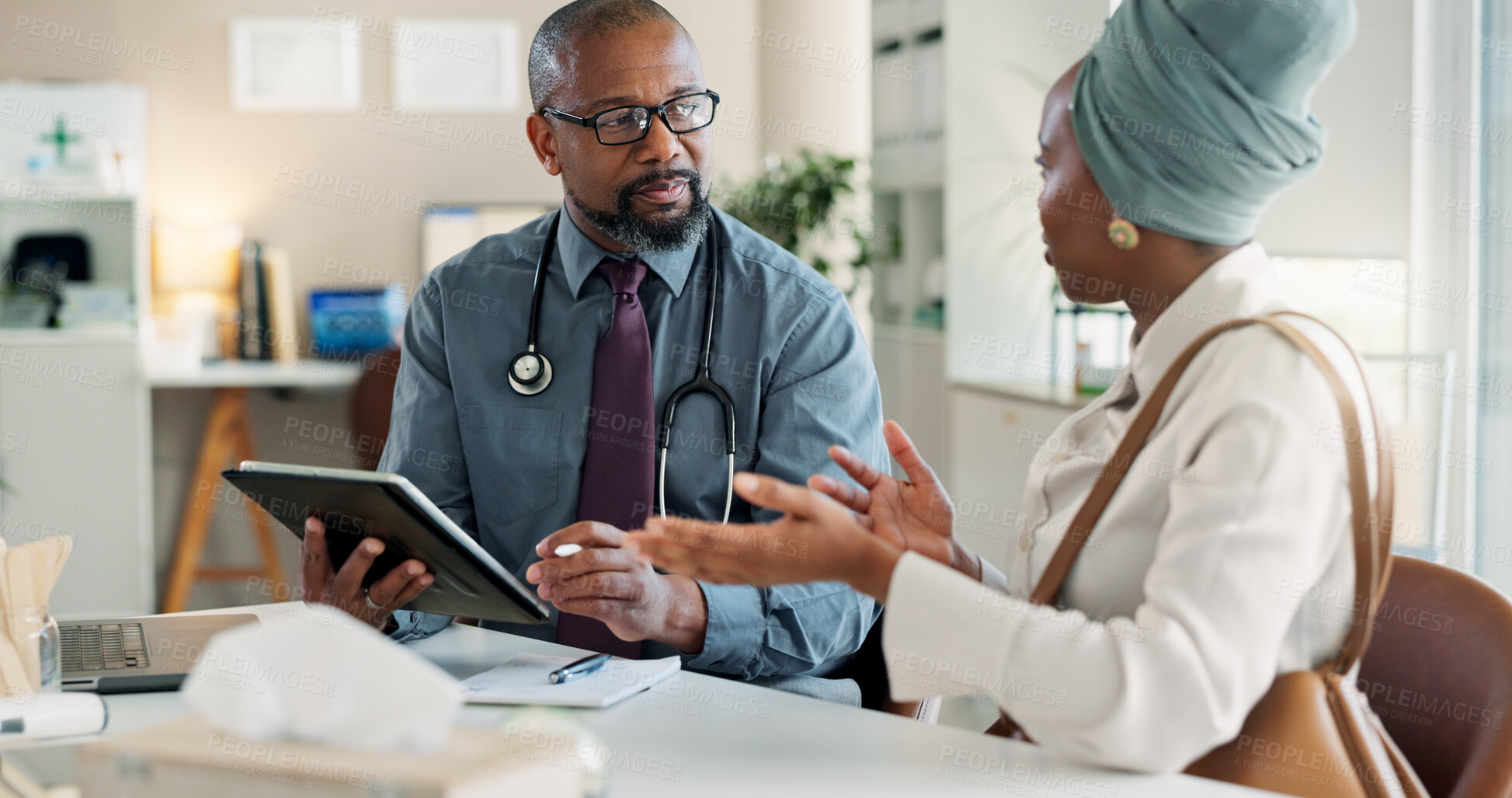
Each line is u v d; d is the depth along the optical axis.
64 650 1.24
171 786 0.70
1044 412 3.19
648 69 1.61
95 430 3.80
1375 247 2.67
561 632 1.65
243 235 4.31
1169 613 0.89
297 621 0.72
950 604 0.93
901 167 3.98
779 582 0.98
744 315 1.75
